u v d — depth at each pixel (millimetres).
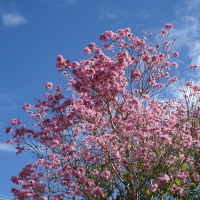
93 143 10633
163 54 12508
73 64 10164
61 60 10203
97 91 10227
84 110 10836
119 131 10469
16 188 10703
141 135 9953
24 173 11039
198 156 11742
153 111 11031
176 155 10828
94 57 10703
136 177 10016
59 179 11289
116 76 10102
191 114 11570
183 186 11281
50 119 11156
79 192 9914
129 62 10445
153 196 10891
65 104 10805
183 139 10344
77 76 10305
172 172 10617
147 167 10094
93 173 10219
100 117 10992
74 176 10461
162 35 12734
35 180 10977
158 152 10547
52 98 11391
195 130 11078
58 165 11250
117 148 10133
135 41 12266
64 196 10648
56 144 10969
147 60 12086
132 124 10164
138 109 10531
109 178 10273
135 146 10758
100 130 10781
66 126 11102
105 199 10688
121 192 10289
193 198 11438
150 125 10484
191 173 11430
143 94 11570
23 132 11633
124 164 9633
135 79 11734
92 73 9984
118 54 10906
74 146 11102
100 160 10555
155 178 9898
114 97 10391
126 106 10789
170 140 9609
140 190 10508
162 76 12797
